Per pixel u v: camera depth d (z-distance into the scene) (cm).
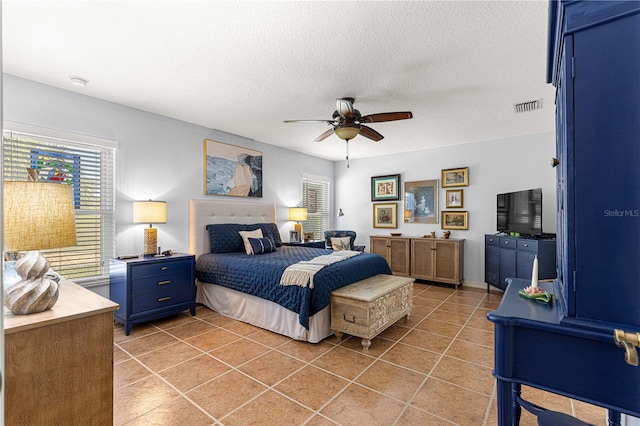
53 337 127
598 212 94
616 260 92
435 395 200
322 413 182
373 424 173
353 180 649
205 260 385
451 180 523
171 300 334
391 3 180
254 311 324
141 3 179
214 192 436
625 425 156
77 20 195
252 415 180
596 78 94
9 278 158
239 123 411
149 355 255
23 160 280
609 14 93
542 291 133
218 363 242
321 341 286
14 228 127
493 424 173
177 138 395
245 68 258
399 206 586
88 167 321
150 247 341
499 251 435
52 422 126
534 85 288
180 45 224
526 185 457
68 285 177
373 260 366
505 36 211
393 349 269
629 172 91
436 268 506
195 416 179
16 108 274
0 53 52
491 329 316
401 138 480
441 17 192
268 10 186
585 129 96
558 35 114
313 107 349
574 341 97
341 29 204
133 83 288
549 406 193
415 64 250
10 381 117
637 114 90
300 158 588
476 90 299
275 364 241
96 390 138
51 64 253
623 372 91
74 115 307
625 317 91
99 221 328
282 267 302
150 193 368
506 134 456
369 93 307
